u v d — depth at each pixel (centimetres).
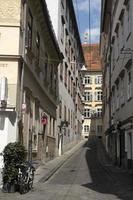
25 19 2027
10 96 1844
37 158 2666
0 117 1764
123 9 2927
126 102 2791
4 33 1895
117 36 3441
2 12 1914
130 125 2556
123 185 1872
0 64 1875
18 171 1569
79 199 1389
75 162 3488
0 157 1712
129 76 2692
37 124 2650
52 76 3516
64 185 1838
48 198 1404
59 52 3619
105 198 1434
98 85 9425
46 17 2652
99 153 4866
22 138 2000
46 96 3127
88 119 9325
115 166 3198
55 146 3838
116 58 3491
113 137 3694
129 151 2680
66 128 4850
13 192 1554
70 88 5425
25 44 2044
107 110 4925
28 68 2156
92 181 2039
